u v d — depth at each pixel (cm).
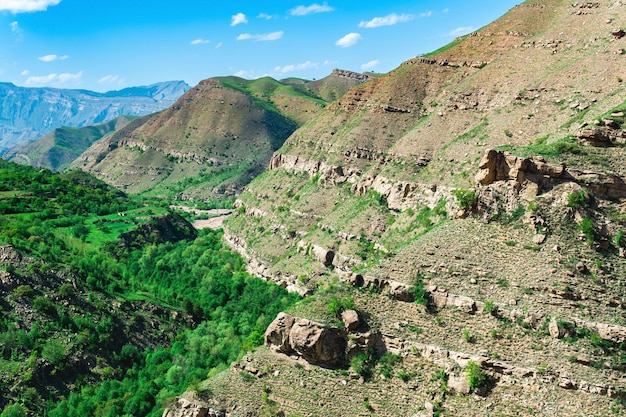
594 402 8138
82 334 13362
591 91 14388
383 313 9950
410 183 15500
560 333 8762
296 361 9938
